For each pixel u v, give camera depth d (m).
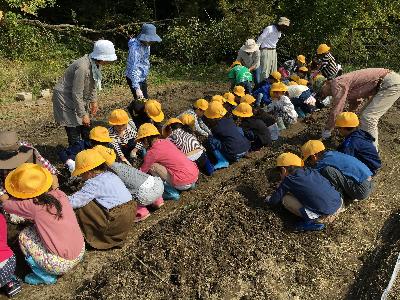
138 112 6.56
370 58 13.95
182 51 13.96
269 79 9.14
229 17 13.59
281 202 5.27
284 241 4.93
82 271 4.56
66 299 4.21
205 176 6.54
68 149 6.16
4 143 4.72
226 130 6.66
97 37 16.06
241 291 4.29
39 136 8.01
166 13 17.20
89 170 4.63
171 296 4.12
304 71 10.24
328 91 6.88
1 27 12.37
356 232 5.21
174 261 4.48
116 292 4.10
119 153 5.90
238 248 4.71
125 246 4.93
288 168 5.16
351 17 12.39
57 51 13.12
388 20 14.38
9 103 9.64
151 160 5.52
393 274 4.49
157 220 5.43
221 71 13.09
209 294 4.19
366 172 5.15
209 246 4.70
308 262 4.73
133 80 7.36
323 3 12.07
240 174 6.42
